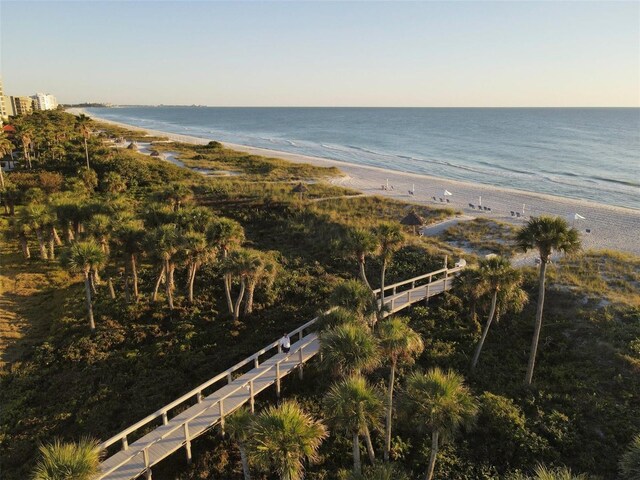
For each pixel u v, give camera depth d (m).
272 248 44.41
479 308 29.53
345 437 19.03
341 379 20.77
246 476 15.92
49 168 79.69
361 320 21.53
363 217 52.12
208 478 17.34
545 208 56.72
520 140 147.75
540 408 20.97
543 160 103.44
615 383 22.05
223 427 17.42
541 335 26.58
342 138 167.38
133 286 33.38
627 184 76.00
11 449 19.31
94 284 34.47
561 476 13.74
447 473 17.61
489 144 137.88
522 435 19.12
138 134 155.12
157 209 37.41
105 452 16.80
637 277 33.44
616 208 57.00
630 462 13.09
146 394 22.48
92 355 25.94
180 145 122.31
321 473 17.42
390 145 141.12
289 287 34.66
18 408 22.00
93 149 89.44
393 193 66.00
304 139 166.25
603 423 19.77
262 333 28.28
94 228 31.95
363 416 14.14
